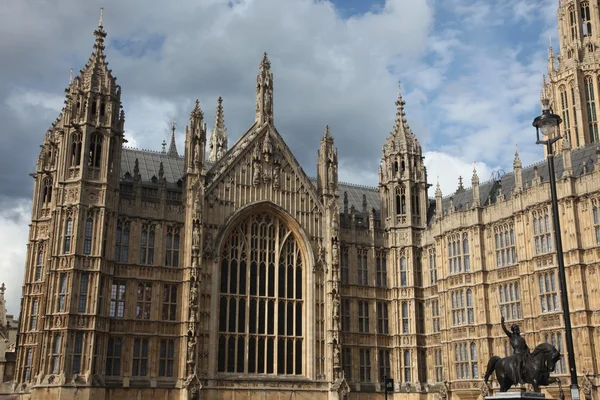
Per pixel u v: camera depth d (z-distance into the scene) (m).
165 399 64.12
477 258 72.56
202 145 71.56
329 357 72.56
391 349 78.69
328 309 74.06
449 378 73.31
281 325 72.44
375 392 75.75
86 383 60.00
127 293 65.44
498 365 33.19
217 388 66.38
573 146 106.00
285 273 73.94
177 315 67.25
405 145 83.81
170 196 71.25
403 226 81.75
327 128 80.06
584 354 59.31
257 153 74.50
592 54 107.62
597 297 59.88
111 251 65.19
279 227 74.88
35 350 68.25
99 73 68.19
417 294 79.94
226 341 68.62
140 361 64.56
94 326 61.62
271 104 77.19
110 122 66.94
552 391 61.41
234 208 71.75
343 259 78.69
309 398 70.62
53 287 62.19
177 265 68.69
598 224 60.94
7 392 75.50
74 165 65.75
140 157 78.19
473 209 73.94
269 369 70.62
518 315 67.75
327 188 78.06
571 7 111.25
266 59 78.12
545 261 64.56
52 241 63.78
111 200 66.19
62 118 72.31
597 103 105.38
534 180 67.38
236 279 71.00
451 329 73.94
